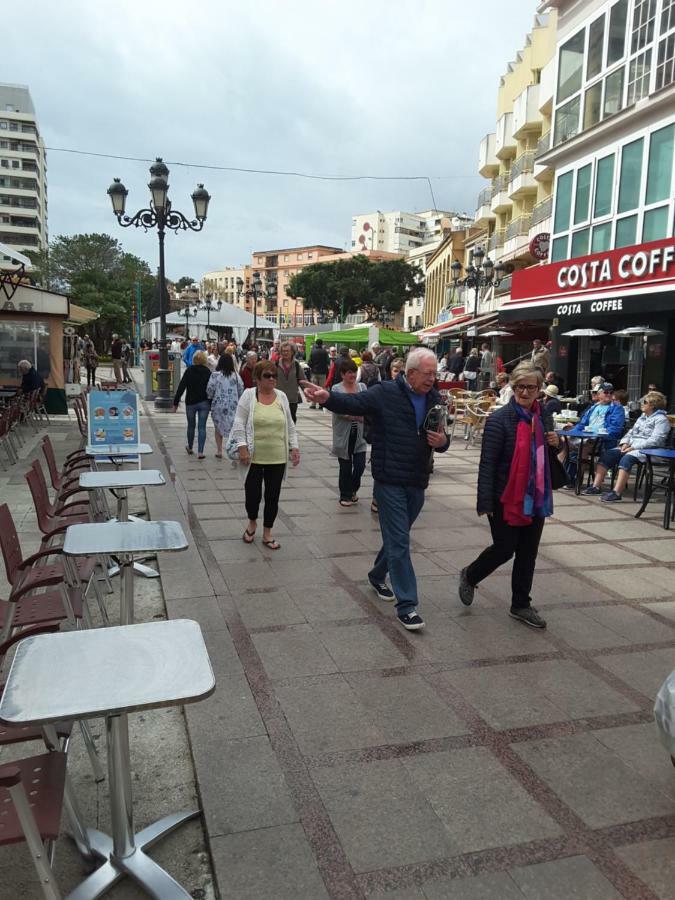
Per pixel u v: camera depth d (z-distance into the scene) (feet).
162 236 54.75
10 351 51.49
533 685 12.45
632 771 10.00
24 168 356.18
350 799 9.17
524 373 14.37
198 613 15.15
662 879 7.93
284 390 36.06
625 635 14.76
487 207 116.37
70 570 12.75
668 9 42.70
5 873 8.07
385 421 14.55
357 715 11.26
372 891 7.64
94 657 6.81
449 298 152.25
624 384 49.88
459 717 11.30
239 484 28.58
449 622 15.17
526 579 15.15
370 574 16.58
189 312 114.52
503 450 14.53
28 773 7.22
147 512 23.86
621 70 48.11
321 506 25.49
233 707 11.38
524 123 89.81
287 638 14.11
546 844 8.45
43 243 403.54
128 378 89.97
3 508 12.86
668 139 43.60
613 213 49.32
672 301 39.27
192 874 8.10
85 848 8.13
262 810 8.91
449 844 8.39
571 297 49.26
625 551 20.98
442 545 21.11
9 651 11.86
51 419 51.06
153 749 10.52
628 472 28.02
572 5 54.95
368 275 236.84
